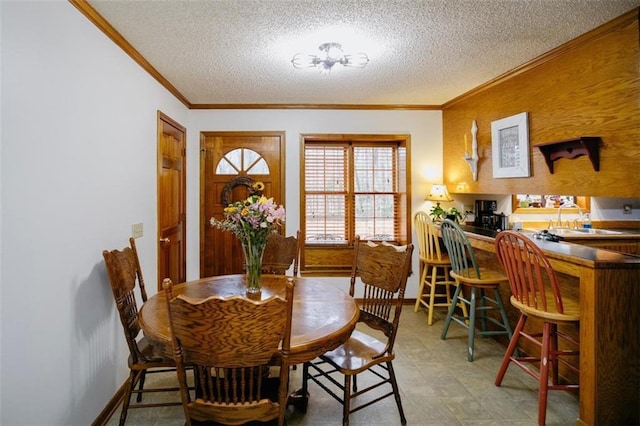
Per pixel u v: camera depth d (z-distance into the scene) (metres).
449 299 3.65
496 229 3.67
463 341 3.11
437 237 3.52
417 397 2.23
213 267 4.12
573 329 2.28
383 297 2.12
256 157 4.14
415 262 4.24
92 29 1.99
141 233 2.68
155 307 1.85
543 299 1.99
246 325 1.21
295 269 2.86
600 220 3.89
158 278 3.04
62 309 1.69
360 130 4.18
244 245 2.09
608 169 2.20
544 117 2.71
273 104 4.08
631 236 2.97
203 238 4.08
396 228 4.44
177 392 2.32
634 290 1.83
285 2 1.95
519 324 2.27
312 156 4.33
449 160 4.13
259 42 2.45
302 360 1.45
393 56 2.71
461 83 3.37
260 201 2.07
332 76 3.15
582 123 2.38
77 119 1.83
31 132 1.49
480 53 2.66
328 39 2.41
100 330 2.03
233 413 1.30
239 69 2.96
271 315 1.23
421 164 4.25
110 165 2.19
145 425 1.96
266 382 1.92
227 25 2.20
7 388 1.35
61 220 1.69
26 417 1.44
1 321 1.32
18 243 1.41
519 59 2.77
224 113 4.09
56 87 1.66
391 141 4.39
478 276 2.74
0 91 1.32
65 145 1.73
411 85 3.43
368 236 4.40
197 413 1.32
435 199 3.95
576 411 2.07
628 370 1.84
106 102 2.15
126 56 2.43
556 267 2.12
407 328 3.42
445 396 2.24
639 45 2.00
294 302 1.97
